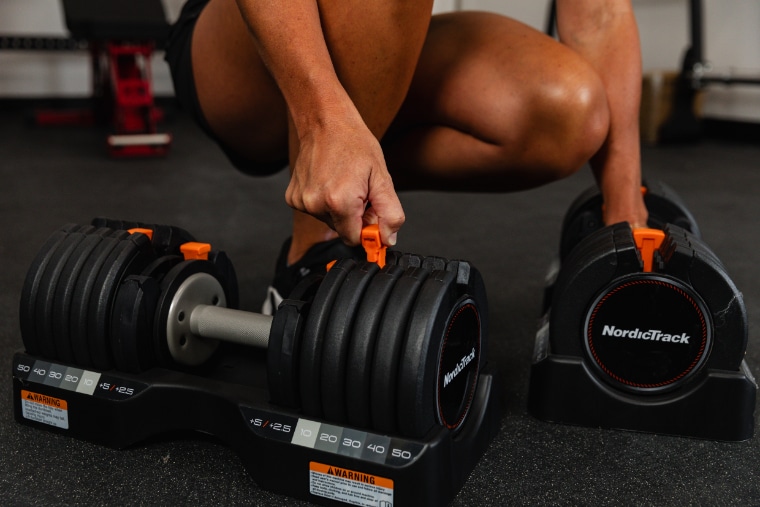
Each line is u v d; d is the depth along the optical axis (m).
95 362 0.81
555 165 0.98
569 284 0.84
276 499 0.72
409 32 0.81
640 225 0.96
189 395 0.78
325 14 0.77
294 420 0.71
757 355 1.10
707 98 3.91
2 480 0.75
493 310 1.29
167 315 0.81
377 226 0.70
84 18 3.29
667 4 3.98
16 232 1.84
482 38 1.03
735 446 0.83
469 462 0.76
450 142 1.05
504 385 0.99
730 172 2.87
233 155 1.21
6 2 4.66
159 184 2.57
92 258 0.82
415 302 0.68
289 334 0.70
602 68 0.99
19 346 1.10
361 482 0.68
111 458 0.80
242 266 1.53
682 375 0.84
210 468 0.78
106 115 4.27
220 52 1.00
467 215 2.12
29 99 4.86
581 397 0.86
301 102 0.70
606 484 0.75
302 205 0.69
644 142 3.72
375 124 0.88
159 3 3.50
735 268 1.58
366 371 0.67
